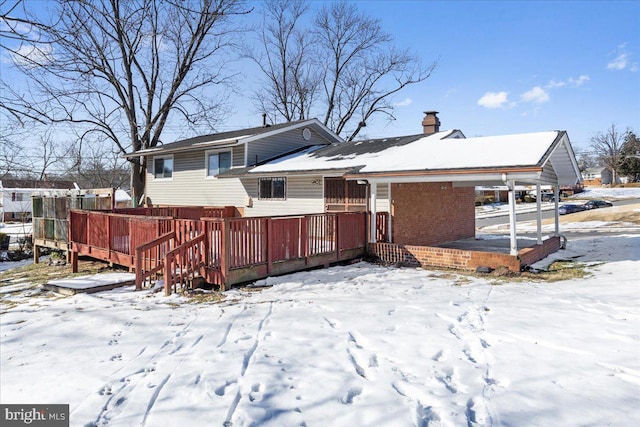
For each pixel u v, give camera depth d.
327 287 7.20
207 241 7.24
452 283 7.54
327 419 2.88
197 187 17.48
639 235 15.16
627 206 30.92
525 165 7.90
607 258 9.96
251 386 3.37
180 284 7.20
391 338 4.41
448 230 13.97
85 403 3.18
